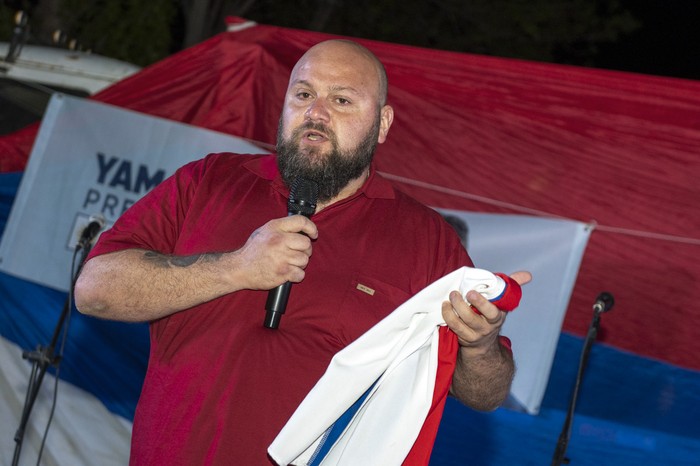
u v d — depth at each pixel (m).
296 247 2.48
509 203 5.45
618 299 5.35
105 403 5.79
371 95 2.81
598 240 5.35
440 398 2.52
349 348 2.44
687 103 5.07
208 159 2.93
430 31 13.60
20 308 5.96
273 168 2.86
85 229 4.56
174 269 2.59
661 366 5.29
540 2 13.39
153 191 2.91
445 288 2.46
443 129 5.53
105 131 5.84
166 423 2.58
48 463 5.53
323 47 2.86
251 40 5.72
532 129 5.39
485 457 5.32
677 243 5.22
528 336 5.24
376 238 2.76
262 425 2.53
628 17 13.61
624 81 5.19
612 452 5.23
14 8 11.19
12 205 6.17
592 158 5.30
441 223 2.89
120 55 11.36
